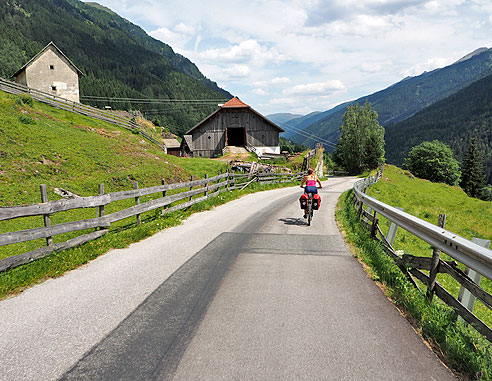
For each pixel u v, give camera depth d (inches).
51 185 536.7
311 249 283.0
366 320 155.8
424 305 166.1
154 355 126.1
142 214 490.9
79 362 121.9
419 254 364.8
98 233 303.7
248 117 1891.0
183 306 169.3
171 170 855.7
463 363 122.1
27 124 855.1
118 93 7160.4
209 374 114.3
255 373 114.7
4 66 5433.1
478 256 132.8
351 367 119.0
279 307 168.2
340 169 2923.2
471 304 156.7
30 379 112.1
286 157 1795.0
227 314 160.2
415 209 817.5
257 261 246.8
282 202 615.2
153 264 239.1
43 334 141.6
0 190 469.4
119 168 750.5
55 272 216.5
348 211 472.7
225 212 483.2
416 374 116.3
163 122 6678.2
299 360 122.6
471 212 906.7
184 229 362.6
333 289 193.6
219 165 1152.8
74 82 1754.4
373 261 241.9
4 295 184.1
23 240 223.1
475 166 3602.4
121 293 186.4
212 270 225.6
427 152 3211.1
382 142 2566.4
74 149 775.7
